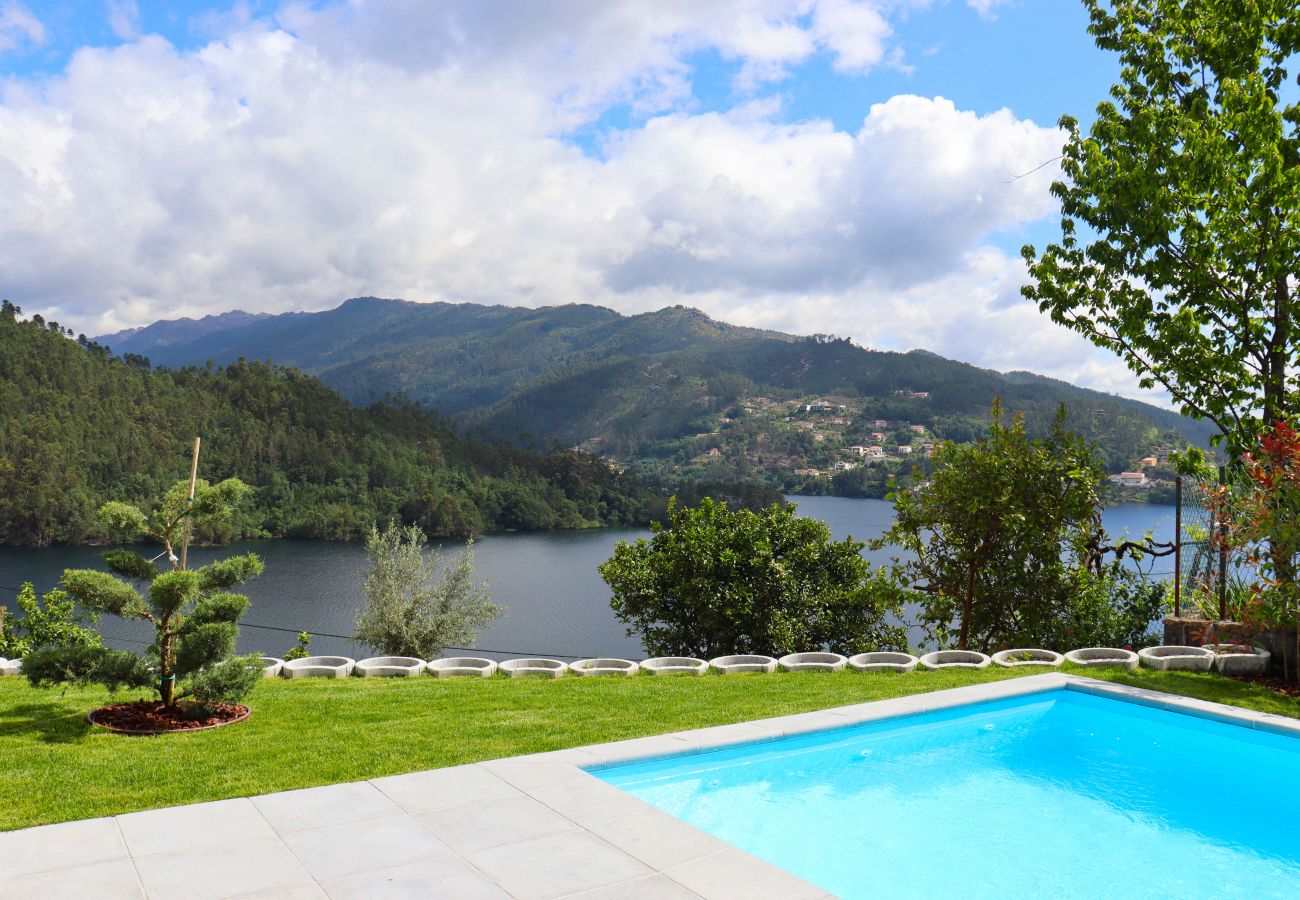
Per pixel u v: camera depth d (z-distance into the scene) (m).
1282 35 9.71
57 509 92.88
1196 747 6.90
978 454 10.91
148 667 6.52
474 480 124.81
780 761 6.04
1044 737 7.25
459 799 4.46
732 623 13.71
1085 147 10.43
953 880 4.81
